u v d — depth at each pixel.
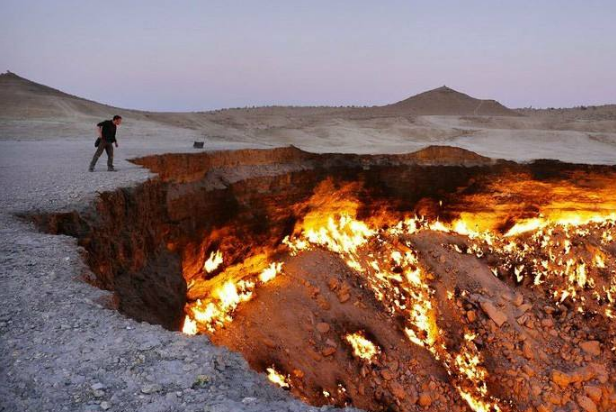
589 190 29.25
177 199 17.45
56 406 4.35
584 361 20.03
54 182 12.09
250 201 21.30
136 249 11.64
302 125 67.25
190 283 18.38
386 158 26.88
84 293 6.50
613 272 25.14
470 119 83.31
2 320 5.62
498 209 29.19
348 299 21.25
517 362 19.67
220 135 46.75
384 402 17.28
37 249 7.79
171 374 4.93
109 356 5.14
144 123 47.28
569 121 82.31
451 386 18.83
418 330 21.12
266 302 20.00
